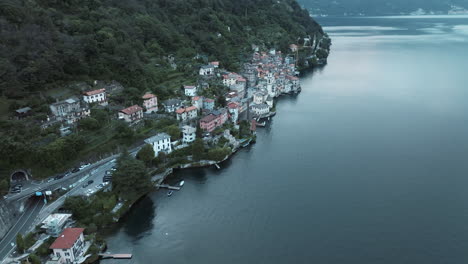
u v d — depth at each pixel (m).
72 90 176.50
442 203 132.25
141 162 139.75
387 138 192.00
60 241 103.75
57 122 156.00
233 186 147.12
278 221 124.12
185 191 144.12
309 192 141.00
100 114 166.00
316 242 113.44
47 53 176.25
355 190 141.62
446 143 183.88
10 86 155.88
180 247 113.00
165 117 189.12
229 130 191.25
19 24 185.00
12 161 132.38
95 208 124.25
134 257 108.88
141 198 139.25
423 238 114.38
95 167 146.25
